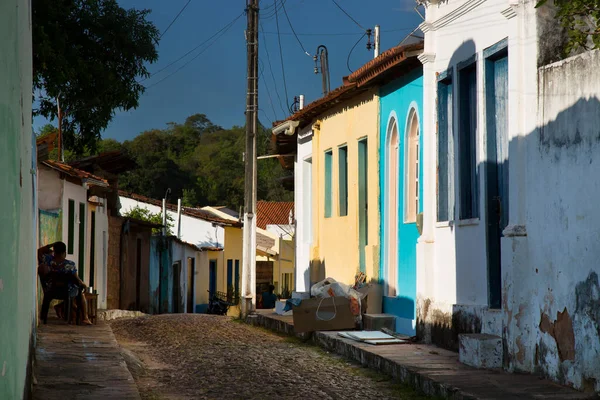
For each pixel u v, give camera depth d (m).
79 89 24.89
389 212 15.73
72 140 26.34
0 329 4.61
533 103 9.57
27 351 7.78
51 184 19.44
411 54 13.55
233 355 13.35
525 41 9.77
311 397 9.36
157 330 17.81
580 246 8.48
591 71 8.31
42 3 21.98
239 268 50.16
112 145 72.00
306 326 15.25
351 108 18.05
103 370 10.07
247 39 22.45
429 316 12.77
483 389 8.59
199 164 80.12
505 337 9.91
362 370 11.53
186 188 69.38
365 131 17.05
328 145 19.91
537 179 9.46
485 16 11.21
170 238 34.31
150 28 25.55
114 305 27.38
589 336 8.27
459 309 11.70
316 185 20.80
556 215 9.01
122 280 28.38
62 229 19.62
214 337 16.47
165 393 9.59
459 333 11.59
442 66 12.66
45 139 16.33
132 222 29.75
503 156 10.98
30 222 8.02
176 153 83.38
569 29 8.45
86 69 23.88
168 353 13.73
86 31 24.73
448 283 12.35
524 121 9.79
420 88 14.08
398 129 15.23
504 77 11.02
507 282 9.87
